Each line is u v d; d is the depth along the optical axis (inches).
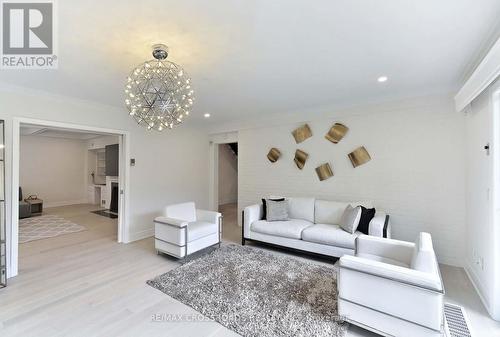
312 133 173.2
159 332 75.7
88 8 61.6
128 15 64.7
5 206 111.0
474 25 70.5
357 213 128.9
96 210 284.2
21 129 247.4
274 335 73.9
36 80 111.6
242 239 161.0
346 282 76.8
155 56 83.3
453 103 125.1
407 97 135.9
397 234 141.0
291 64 97.0
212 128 230.7
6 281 107.3
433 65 98.5
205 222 154.6
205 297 94.8
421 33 74.9
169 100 97.6
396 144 141.3
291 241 141.3
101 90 126.5
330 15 65.8
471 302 92.1
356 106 153.5
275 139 191.2
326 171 166.1
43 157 305.6
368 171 150.7
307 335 73.7
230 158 368.8
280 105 160.7
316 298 93.7
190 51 85.4
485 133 92.0
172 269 121.0
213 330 76.9
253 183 203.9
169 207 148.6
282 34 75.2
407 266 89.4
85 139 338.6
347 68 101.2
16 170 118.0
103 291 100.1
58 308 88.1
